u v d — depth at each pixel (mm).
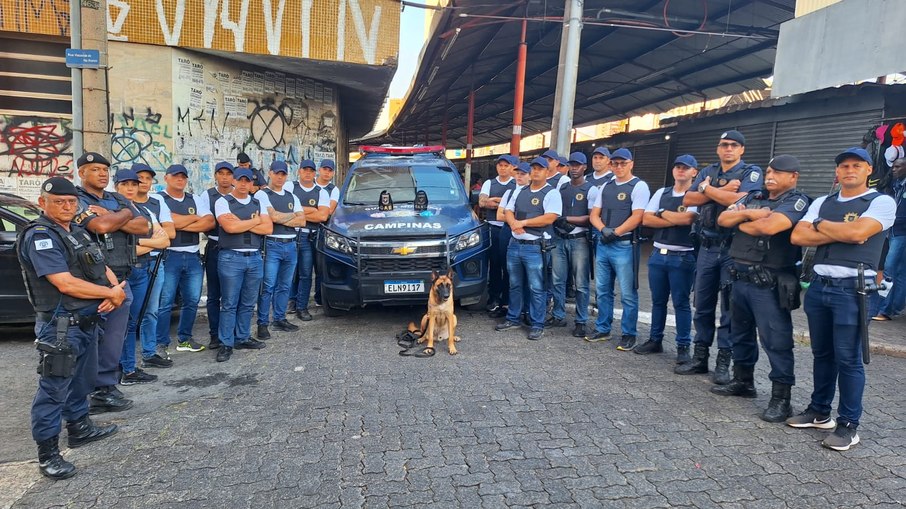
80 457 3367
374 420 3848
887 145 7141
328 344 5660
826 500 2887
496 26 12500
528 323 6430
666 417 3898
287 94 10484
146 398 4273
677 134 13562
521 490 2979
